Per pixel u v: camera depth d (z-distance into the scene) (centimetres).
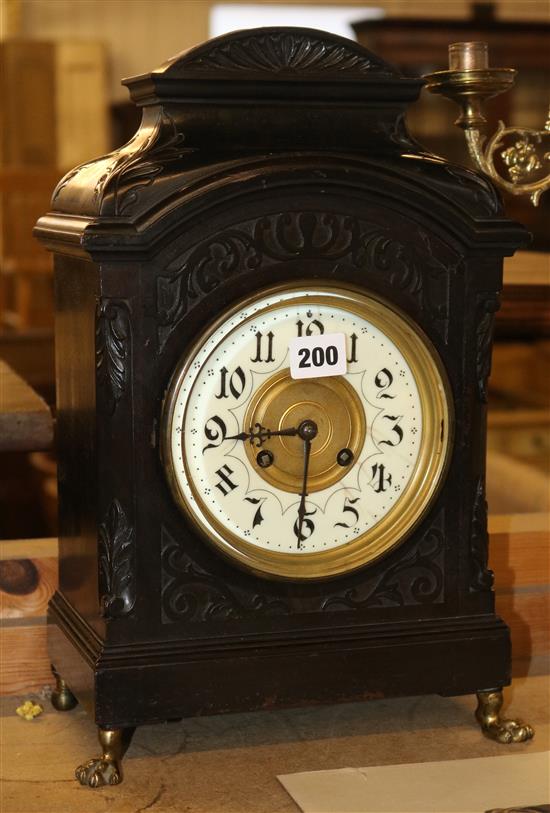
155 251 102
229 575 106
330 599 108
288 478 106
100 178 103
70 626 110
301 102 106
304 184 104
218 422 104
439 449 108
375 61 108
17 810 101
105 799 103
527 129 120
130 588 104
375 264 106
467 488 110
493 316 109
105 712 104
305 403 106
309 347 105
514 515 133
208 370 103
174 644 105
